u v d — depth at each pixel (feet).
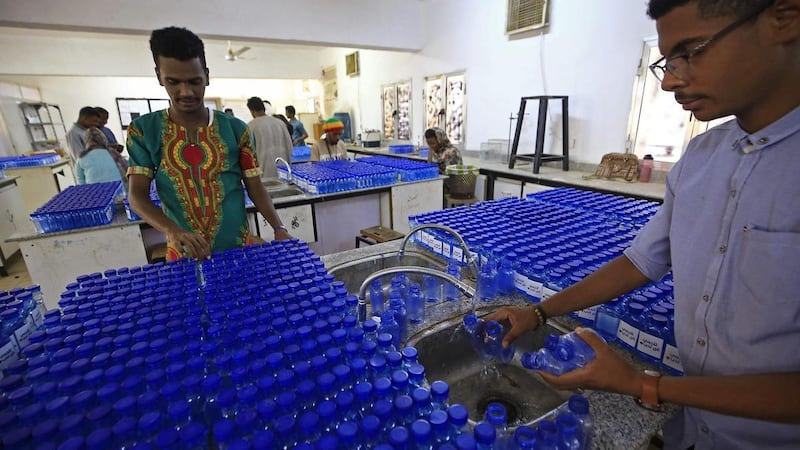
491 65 15.15
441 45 17.40
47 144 25.32
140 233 8.00
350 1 15.94
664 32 1.69
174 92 4.12
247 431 1.74
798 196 1.72
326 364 2.13
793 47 1.54
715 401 1.72
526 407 3.28
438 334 3.42
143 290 3.21
